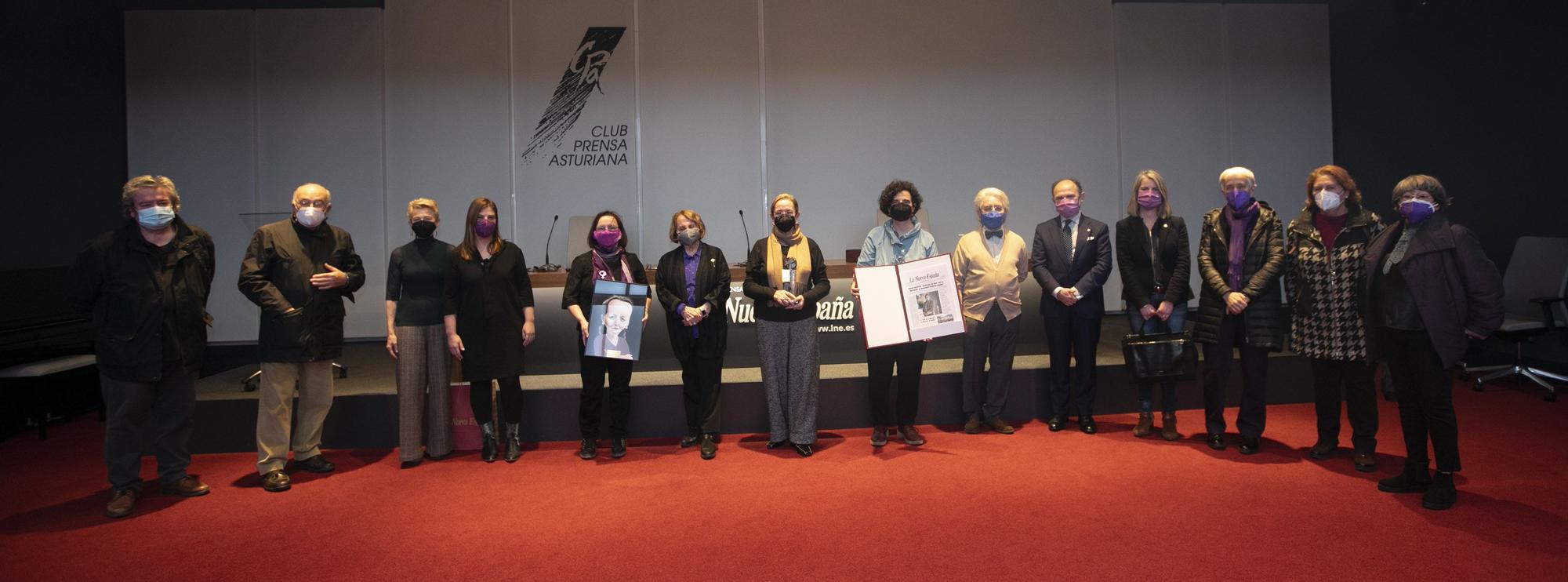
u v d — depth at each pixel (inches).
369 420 175.6
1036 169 319.9
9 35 232.2
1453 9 257.0
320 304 150.5
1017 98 318.7
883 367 165.0
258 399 176.6
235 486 147.6
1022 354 217.0
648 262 314.0
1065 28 319.6
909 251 169.5
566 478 148.9
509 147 309.4
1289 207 326.6
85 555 115.3
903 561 107.1
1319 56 326.3
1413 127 275.9
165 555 114.8
